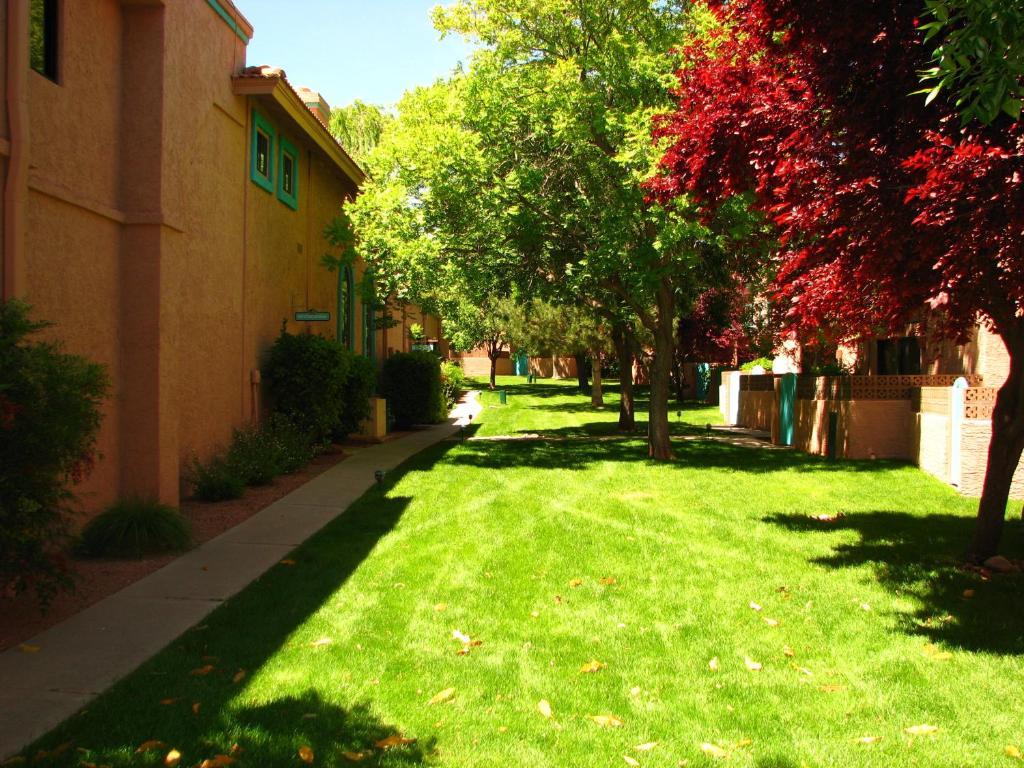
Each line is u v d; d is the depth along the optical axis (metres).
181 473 9.62
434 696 4.25
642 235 13.76
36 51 7.02
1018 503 10.16
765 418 20.58
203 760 3.50
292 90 12.16
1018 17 3.85
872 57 6.04
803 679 4.55
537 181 13.83
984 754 3.69
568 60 14.10
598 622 5.49
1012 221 4.72
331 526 8.50
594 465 13.56
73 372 5.29
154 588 6.23
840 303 6.68
